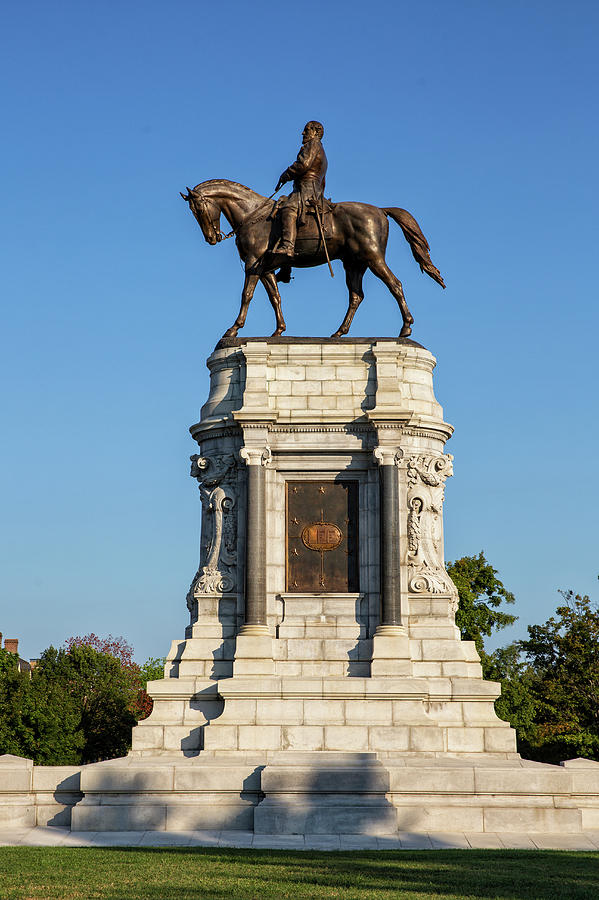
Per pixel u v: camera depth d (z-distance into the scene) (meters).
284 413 38.41
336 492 38.53
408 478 38.62
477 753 35.75
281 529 38.28
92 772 32.44
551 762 63.12
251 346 39.03
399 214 41.09
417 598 37.75
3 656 66.62
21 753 63.41
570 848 29.45
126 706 78.19
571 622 65.38
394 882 24.12
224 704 36.06
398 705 35.69
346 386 38.81
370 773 31.44
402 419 37.81
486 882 24.19
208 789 32.38
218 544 38.47
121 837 30.97
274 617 37.72
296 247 40.09
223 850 28.38
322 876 24.67
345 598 37.69
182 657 37.28
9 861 26.38
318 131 40.62
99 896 22.25
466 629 71.19
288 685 35.84
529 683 71.12
